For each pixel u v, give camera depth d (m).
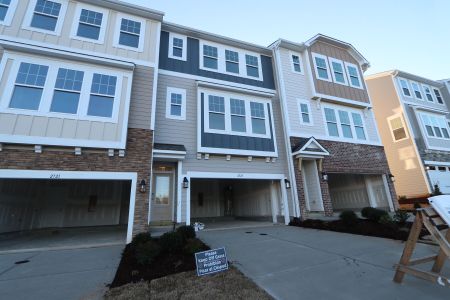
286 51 13.30
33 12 8.46
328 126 12.88
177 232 6.21
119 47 9.27
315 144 11.49
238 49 12.64
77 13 9.09
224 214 14.99
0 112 6.88
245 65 12.46
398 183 16.59
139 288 3.90
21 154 6.95
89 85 8.07
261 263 5.07
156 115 9.75
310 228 9.37
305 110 12.59
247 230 9.37
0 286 4.11
